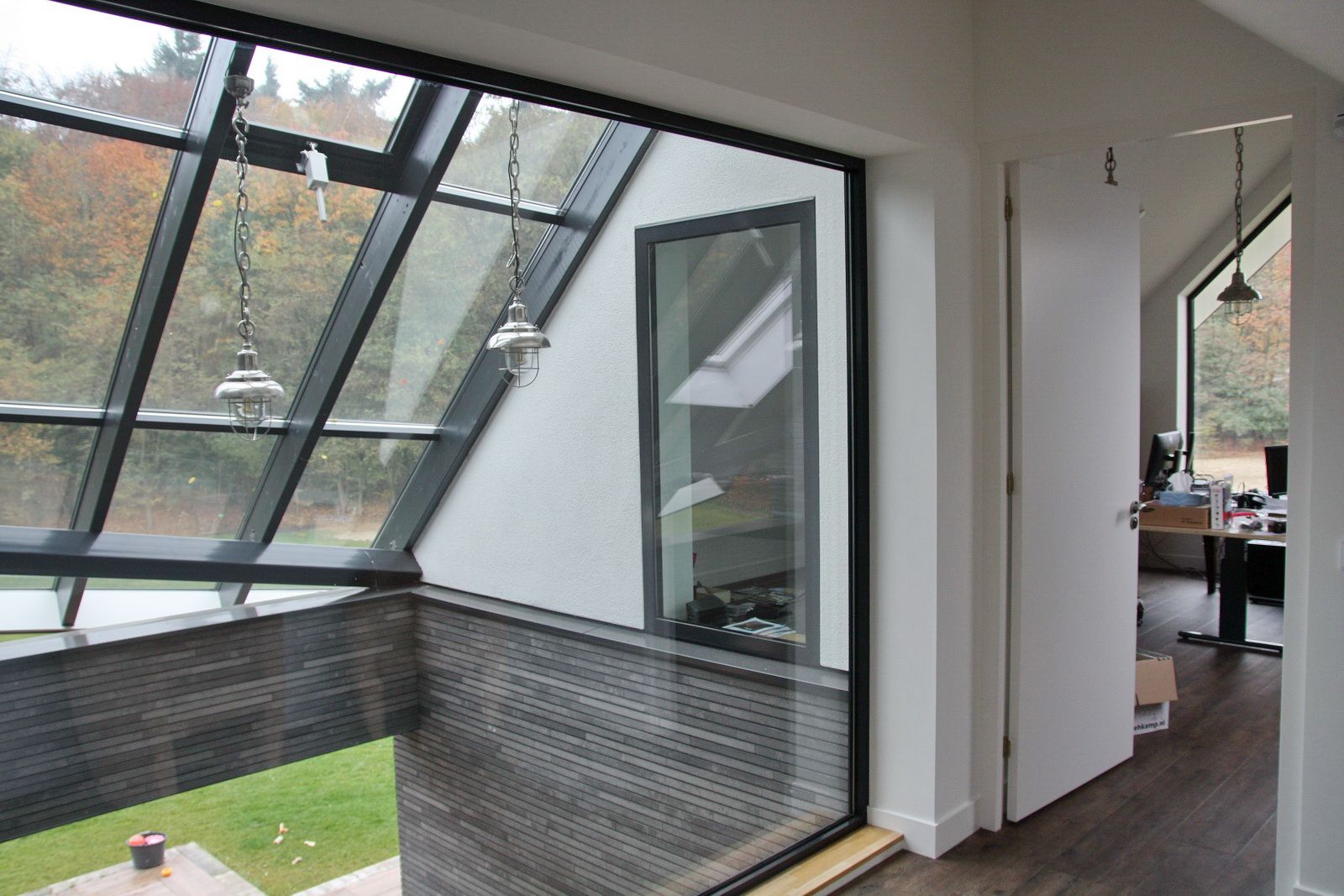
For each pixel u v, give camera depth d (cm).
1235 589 555
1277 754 393
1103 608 370
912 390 311
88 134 189
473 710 293
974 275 322
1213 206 665
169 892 209
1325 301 257
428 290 271
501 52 206
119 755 205
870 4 276
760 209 331
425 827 271
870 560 327
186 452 218
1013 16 311
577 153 304
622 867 318
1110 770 381
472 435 294
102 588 203
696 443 337
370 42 197
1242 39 269
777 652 335
